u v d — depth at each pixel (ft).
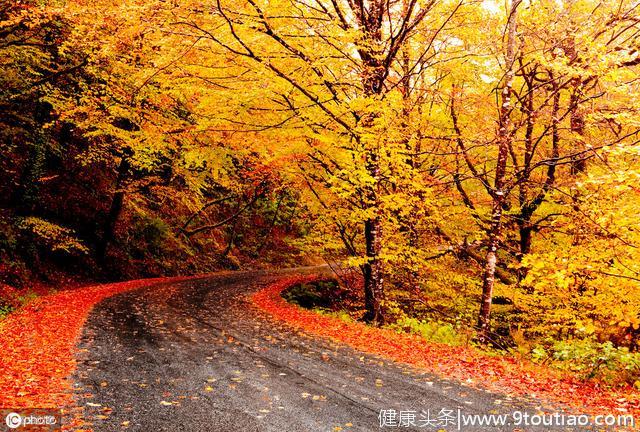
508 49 35.32
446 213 43.91
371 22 38.22
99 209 73.92
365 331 37.22
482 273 47.34
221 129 38.14
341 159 39.52
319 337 33.78
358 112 36.88
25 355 24.17
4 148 59.82
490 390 22.12
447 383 22.98
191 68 35.96
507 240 46.19
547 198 41.19
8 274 48.98
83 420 16.06
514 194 44.68
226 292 60.54
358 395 20.22
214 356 26.05
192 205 93.20
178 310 42.55
